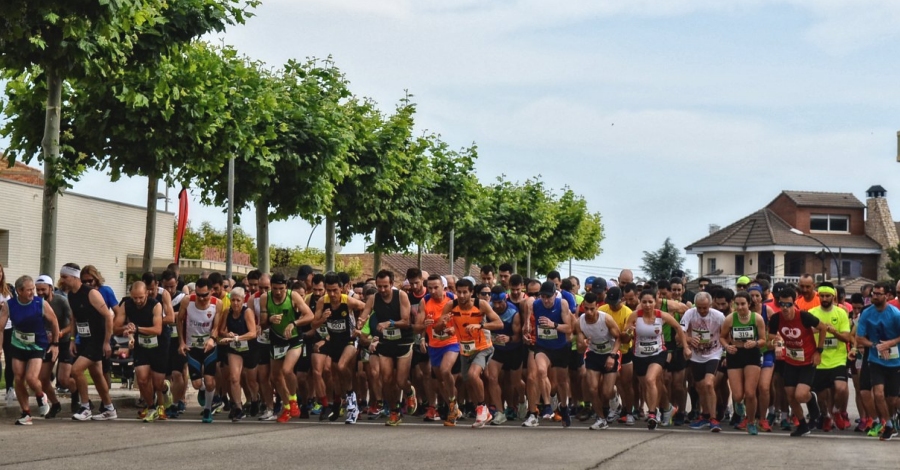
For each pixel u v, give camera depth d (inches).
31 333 562.9
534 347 609.3
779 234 3002.0
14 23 548.7
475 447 471.5
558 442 500.4
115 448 450.6
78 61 597.3
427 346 628.4
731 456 447.2
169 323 598.2
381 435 523.2
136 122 700.7
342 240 1128.8
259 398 639.1
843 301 692.1
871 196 3127.5
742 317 570.3
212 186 900.6
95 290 585.9
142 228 1755.7
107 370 685.9
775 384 610.2
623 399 635.5
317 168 921.5
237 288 594.2
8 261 1421.0
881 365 547.2
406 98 1146.0
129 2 561.9
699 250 3110.2
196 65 714.8
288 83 963.3
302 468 390.3
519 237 1758.1
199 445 466.6
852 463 426.0
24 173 1715.1
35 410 637.3
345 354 603.8
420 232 1224.8
